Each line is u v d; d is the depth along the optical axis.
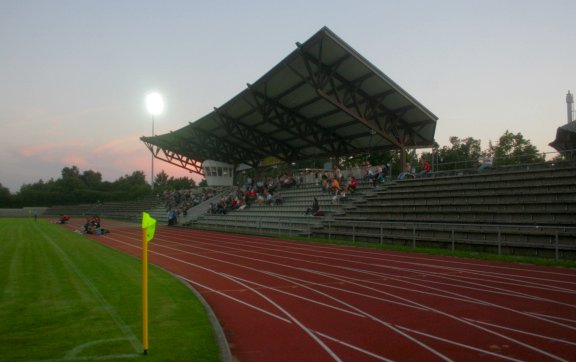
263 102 32.09
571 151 21.95
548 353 5.70
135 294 9.05
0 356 5.21
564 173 20.38
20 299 8.46
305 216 28.56
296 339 6.45
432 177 26.12
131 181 124.12
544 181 20.41
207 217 41.59
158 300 8.52
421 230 19.47
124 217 61.66
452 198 22.25
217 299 9.22
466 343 6.15
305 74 27.17
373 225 21.47
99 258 15.67
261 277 11.97
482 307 8.27
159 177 127.62
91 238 26.70
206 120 40.81
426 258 15.56
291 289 10.23
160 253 18.25
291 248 19.77
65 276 11.35
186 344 5.78
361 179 32.00
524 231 15.67
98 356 5.24
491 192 21.20
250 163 51.75
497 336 6.46
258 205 37.66
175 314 7.43
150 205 63.16
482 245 16.84
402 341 6.29
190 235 29.73
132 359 5.16
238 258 16.31
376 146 34.97
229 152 50.09
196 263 15.02
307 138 37.81
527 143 45.62
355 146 36.91
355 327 7.03
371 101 28.31
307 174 38.34
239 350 5.98
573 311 7.91
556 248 14.15
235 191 47.28
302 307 8.45
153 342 5.84
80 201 95.56
